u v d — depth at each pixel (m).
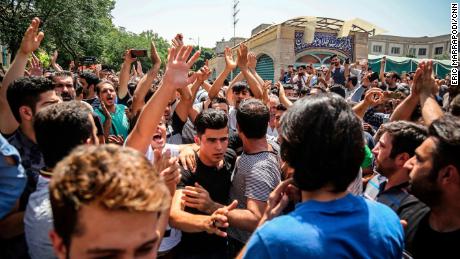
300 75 11.71
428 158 1.38
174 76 1.78
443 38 60.06
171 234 2.26
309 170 1.13
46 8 16.77
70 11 17.83
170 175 1.70
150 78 3.72
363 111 3.05
